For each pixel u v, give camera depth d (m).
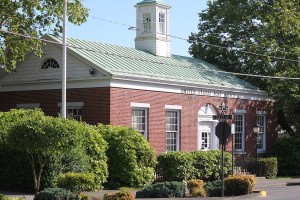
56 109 31.84
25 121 21.16
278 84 40.47
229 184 25.28
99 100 30.23
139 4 38.75
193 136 35.69
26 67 33.19
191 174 31.17
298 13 42.53
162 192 23.64
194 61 42.16
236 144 39.38
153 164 28.98
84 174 21.66
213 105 37.28
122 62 32.97
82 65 30.95
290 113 42.28
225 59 44.81
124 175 27.39
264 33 42.38
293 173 40.94
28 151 21.72
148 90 32.41
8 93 33.91
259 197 24.97
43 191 19.66
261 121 42.00
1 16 29.25
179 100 34.66
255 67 42.56
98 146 25.92
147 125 32.34
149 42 38.34
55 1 29.84
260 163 37.84
